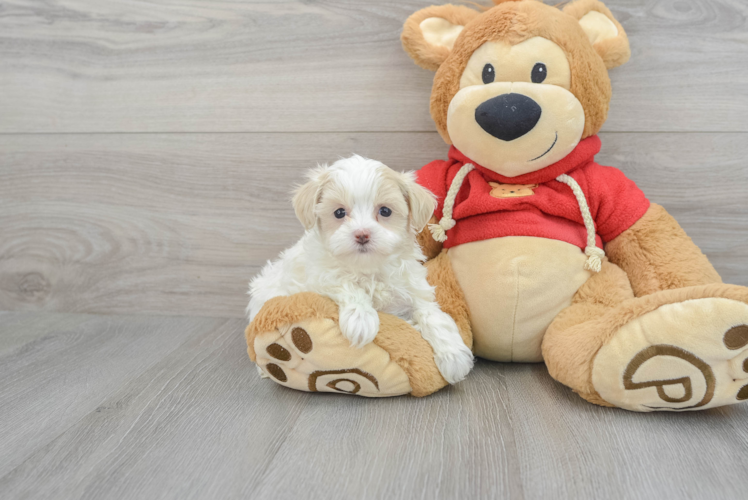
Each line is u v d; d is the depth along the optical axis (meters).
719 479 0.93
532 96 1.28
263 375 1.40
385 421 1.16
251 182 1.83
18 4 1.83
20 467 1.01
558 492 0.91
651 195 1.68
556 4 1.55
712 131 1.62
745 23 1.57
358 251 1.19
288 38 1.74
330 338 1.19
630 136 1.65
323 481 0.95
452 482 0.94
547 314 1.37
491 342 1.42
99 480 0.96
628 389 1.13
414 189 1.29
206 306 1.93
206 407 1.24
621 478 0.94
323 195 1.28
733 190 1.64
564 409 1.20
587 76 1.32
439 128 1.53
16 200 1.95
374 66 1.72
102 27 1.81
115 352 1.60
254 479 0.96
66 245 1.96
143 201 1.89
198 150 1.84
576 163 1.40
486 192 1.44
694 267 1.34
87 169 1.90
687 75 1.61
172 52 1.79
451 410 1.20
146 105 1.83
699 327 1.05
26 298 1.99
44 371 1.46
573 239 1.40
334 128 1.77
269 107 1.78
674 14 1.58
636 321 1.12
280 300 1.21
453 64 1.39
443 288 1.44
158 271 1.93
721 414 1.16
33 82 1.87
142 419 1.19
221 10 1.75
